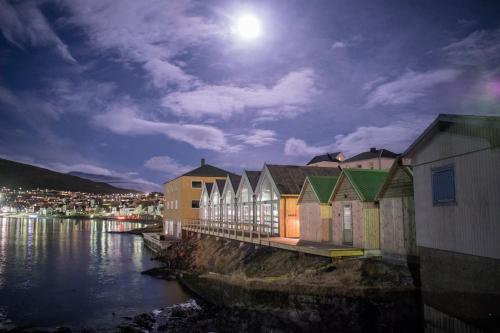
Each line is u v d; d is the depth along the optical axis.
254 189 39.59
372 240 22.33
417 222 17.39
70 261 49.91
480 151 13.96
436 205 16.20
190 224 56.69
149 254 58.06
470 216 14.34
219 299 27.75
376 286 19.05
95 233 111.75
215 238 41.47
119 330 22.75
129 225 175.88
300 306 21.02
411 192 19.42
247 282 24.95
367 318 18.58
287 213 33.59
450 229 15.35
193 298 30.06
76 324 24.05
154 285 34.75
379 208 22.12
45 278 38.06
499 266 13.05
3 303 28.78
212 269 34.00
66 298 30.23
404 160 19.89
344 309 19.34
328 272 21.61
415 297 17.97
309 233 28.62
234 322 22.25
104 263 48.22
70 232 116.12
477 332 13.91
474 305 14.04
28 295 31.17
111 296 30.81
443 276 15.69
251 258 29.89
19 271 41.94
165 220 73.44
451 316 15.16
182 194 61.81
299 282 21.78
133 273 40.78
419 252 17.22
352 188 24.20
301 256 24.66
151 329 22.66
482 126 13.76
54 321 24.67
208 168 66.25
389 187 20.98
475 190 14.14
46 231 120.69
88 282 36.12
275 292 22.69
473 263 14.17
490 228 13.44
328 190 27.94
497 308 13.07
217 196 50.97
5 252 59.72
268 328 20.70
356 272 20.59
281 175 35.62
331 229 26.62
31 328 23.22
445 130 15.74
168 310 26.52
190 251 44.41
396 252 20.20
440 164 16.02
